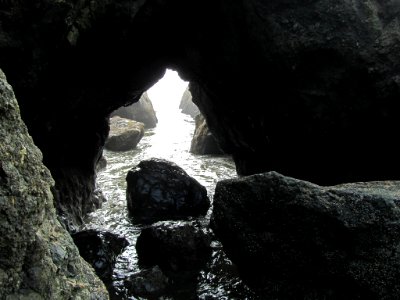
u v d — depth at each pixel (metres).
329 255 5.76
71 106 9.40
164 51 10.95
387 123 9.10
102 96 10.21
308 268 6.00
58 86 8.65
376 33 8.63
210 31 9.98
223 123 13.61
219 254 8.73
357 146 9.82
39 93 8.27
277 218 6.20
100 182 15.44
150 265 8.33
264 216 6.35
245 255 6.71
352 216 5.57
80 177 11.41
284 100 10.02
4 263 2.41
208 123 15.02
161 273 7.58
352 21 8.71
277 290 6.44
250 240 6.55
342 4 8.70
